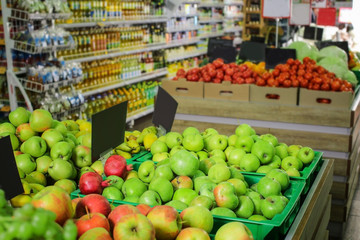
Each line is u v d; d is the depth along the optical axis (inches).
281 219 56.9
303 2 288.5
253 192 69.2
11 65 187.6
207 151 90.3
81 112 217.3
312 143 143.7
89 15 241.8
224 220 57.4
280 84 151.6
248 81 159.2
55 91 205.0
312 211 70.2
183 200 66.3
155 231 48.9
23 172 66.9
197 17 411.2
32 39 179.8
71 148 76.0
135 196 68.1
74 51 231.5
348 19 426.0
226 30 473.1
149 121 297.7
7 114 199.2
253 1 479.8
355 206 165.6
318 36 321.7
